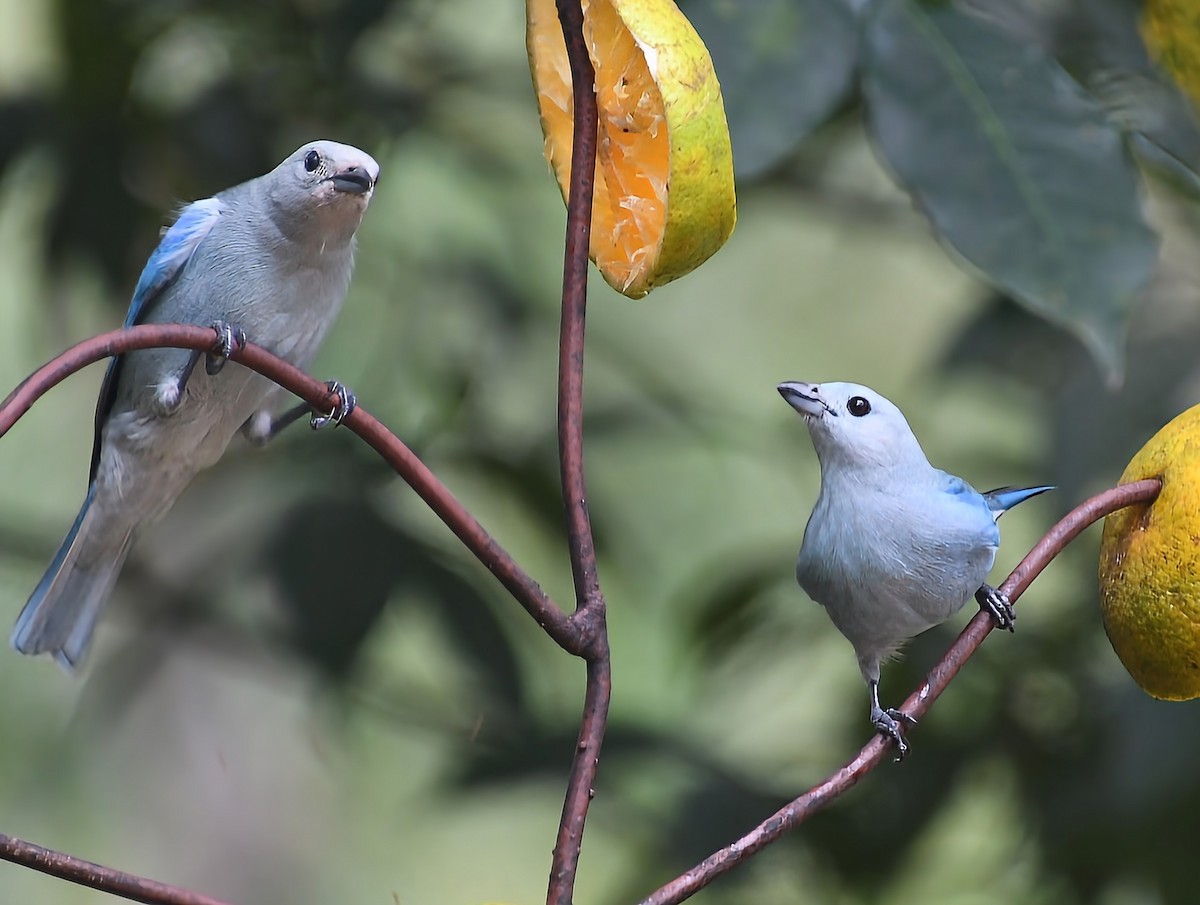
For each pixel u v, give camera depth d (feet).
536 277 29.63
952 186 16.97
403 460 12.03
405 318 27.30
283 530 24.13
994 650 24.59
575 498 12.88
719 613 26.02
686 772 23.85
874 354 33.91
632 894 22.80
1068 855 22.75
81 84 25.45
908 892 24.70
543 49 14.89
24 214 29.35
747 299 34.14
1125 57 22.95
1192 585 13.98
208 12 25.48
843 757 24.49
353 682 24.40
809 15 17.49
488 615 24.11
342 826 32.86
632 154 14.40
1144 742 21.66
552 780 23.32
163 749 30.66
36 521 29.60
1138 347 23.56
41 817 29.89
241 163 26.09
